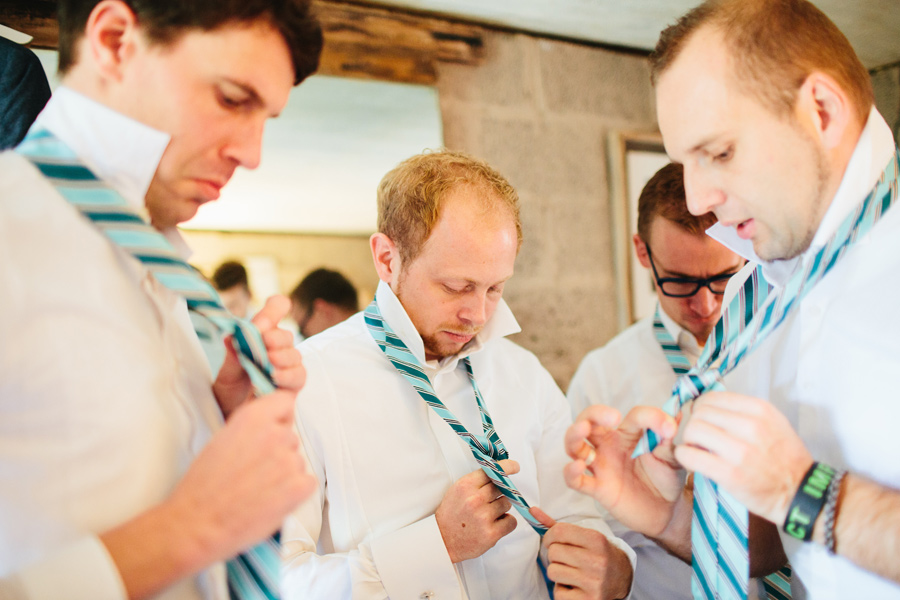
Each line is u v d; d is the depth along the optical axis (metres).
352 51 1.66
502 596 1.10
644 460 0.89
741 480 0.64
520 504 0.96
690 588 1.22
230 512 0.50
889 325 0.69
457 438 1.12
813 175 0.70
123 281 0.59
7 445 0.50
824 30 0.70
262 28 0.58
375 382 1.13
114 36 0.56
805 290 0.71
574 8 1.82
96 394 0.54
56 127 0.58
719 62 0.70
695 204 0.75
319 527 1.07
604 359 1.69
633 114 2.13
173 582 0.48
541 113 1.96
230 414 0.70
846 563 0.70
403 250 1.07
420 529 0.98
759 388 0.88
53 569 0.45
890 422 0.68
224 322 0.59
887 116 2.12
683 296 1.41
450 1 1.75
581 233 2.02
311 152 1.66
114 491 0.54
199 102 0.57
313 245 1.69
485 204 1.02
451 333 1.09
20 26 1.28
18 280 0.51
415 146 1.77
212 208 1.60
